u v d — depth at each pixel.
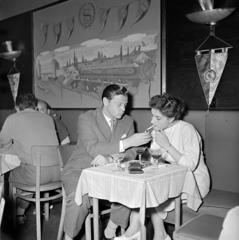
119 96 2.33
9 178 2.83
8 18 4.58
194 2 2.78
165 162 2.42
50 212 3.16
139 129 3.18
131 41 3.21
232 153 2.61
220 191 2.58
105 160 2.29
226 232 1.16
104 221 2.89
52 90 4.07
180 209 2.24
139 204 1.82
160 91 3.00
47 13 4.07
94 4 3.54
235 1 2.55
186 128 2.38
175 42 2.90
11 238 2.59
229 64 2.61
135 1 3.17
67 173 2.40
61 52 3.93
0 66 4.71
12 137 2.71
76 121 3.81
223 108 2.63
